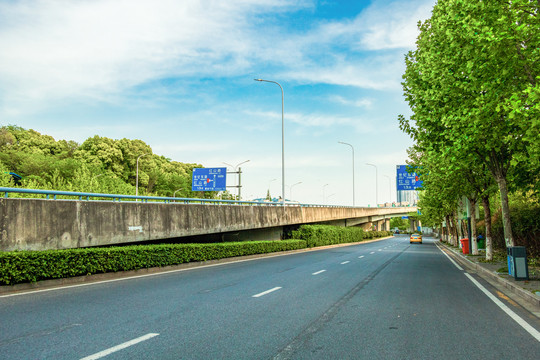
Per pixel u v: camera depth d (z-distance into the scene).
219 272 15.03
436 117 14.94
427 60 15.05
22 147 70.38
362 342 5.72
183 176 94.31
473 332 6.35
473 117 12.11
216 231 23.98
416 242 60.72
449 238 52.12
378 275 14.66
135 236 17.53
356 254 28.30
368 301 9.09
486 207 21.55
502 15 10.48
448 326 6.75
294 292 10.28
